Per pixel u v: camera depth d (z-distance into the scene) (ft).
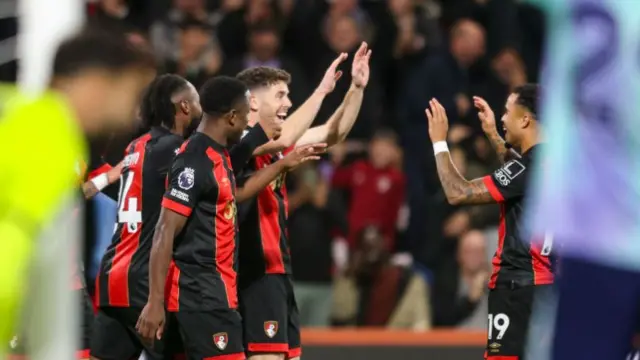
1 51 75.56
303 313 108.37
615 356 38.99
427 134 120.06
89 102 32.32
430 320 106.52
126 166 71.20
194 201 66.13
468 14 133.28
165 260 65.62
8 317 29.86
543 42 132.98
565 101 39.22
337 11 123.95
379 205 114.32
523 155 68.33
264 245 72.90
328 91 76.13
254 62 119.55
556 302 39.78
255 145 70.69
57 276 31.48
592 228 38.78
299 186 109.91
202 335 67.00
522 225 68.49
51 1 41.19
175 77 71.82
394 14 127.44
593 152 38.88
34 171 30.25
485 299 105.91
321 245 108.78
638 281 38.70
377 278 106.32
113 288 70.38
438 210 115.14
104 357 71.56
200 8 125.49
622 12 38.68
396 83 126.93
